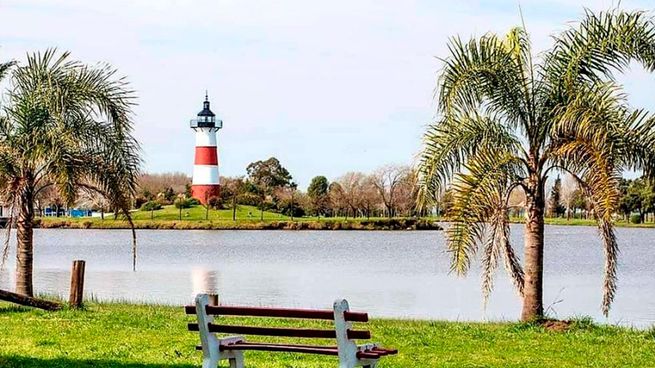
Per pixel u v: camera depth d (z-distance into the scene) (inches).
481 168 731.4
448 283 1675.7
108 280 1717.5
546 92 779.4
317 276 1903.3
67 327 724.7
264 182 5994.1
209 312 474.6
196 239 4013.3
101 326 731.4
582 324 751.7
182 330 712.4
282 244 3567.9
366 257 2684.5
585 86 750.5
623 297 1413.6
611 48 749.3
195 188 4815.5
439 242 3710.6
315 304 1282.0
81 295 866.8
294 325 792.9
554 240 4047.7
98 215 5659.5
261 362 573.6
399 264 2372.0
